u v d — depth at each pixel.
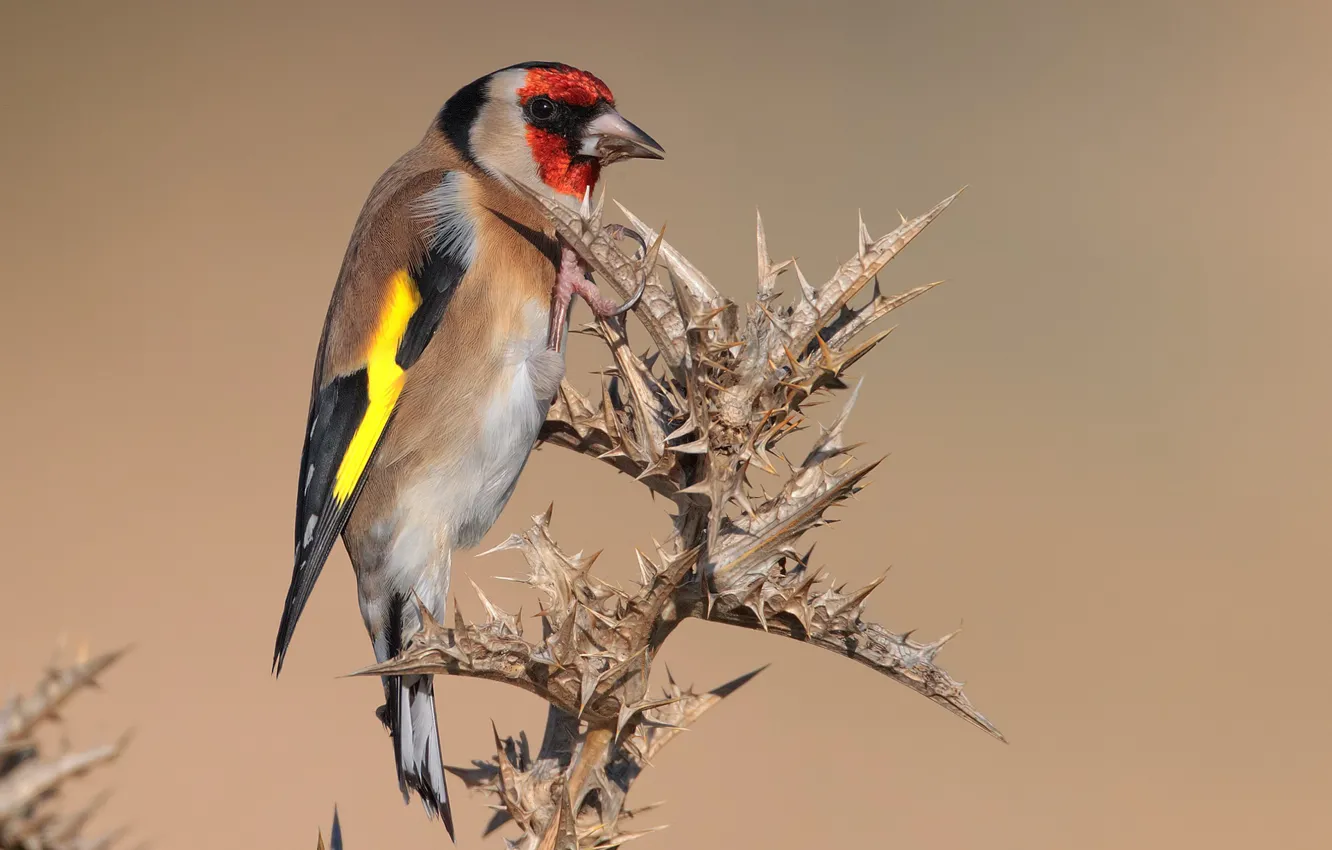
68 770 1.69
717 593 4.39
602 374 4.96
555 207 4.54
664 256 4.64
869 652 4.32
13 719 1.67
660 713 4.56
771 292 4.50
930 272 22.36
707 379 4.40
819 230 20.72
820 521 4.42
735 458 4.36
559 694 4.36
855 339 4.57
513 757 4.75
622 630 4.36
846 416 4.54
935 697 4.31
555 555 4.53
